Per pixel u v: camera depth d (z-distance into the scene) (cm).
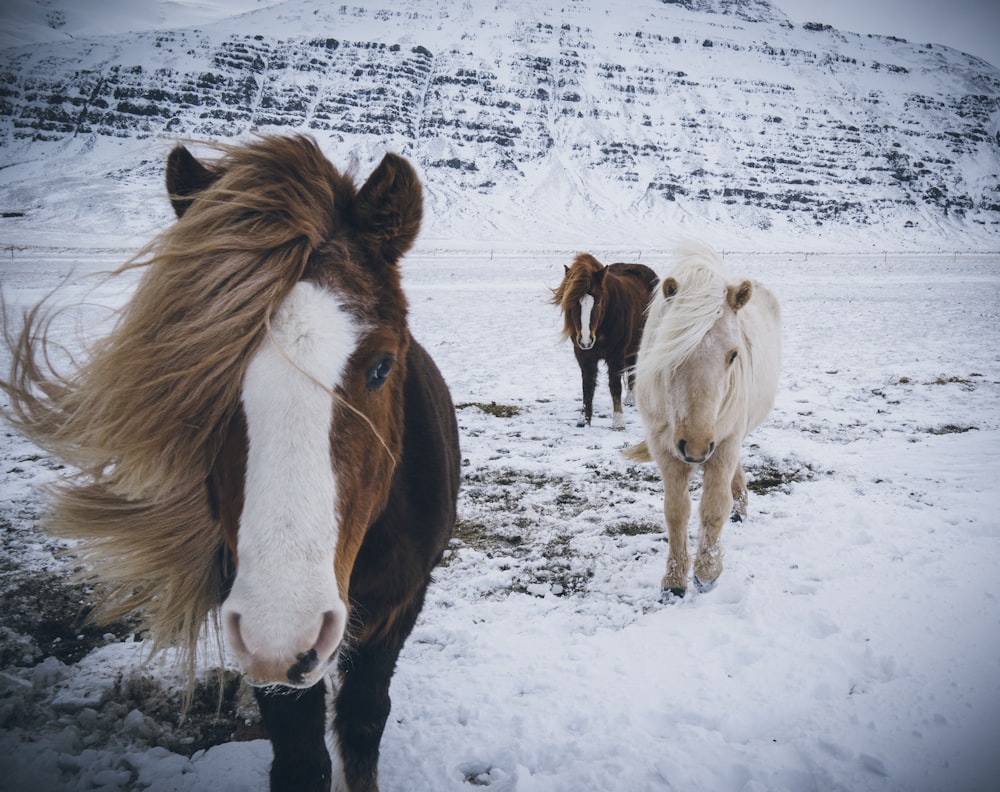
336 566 131
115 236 5675
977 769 223
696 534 455
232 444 132
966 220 12638
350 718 201
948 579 363
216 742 266
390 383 164
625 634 330
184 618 183
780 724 257
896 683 273
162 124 13662
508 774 238
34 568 403
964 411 755
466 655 320
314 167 161
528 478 578
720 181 13525
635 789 223
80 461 156
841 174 14200
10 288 1689
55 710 278
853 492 517
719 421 351
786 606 345
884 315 1714
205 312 132
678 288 353
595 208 12319
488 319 1636
